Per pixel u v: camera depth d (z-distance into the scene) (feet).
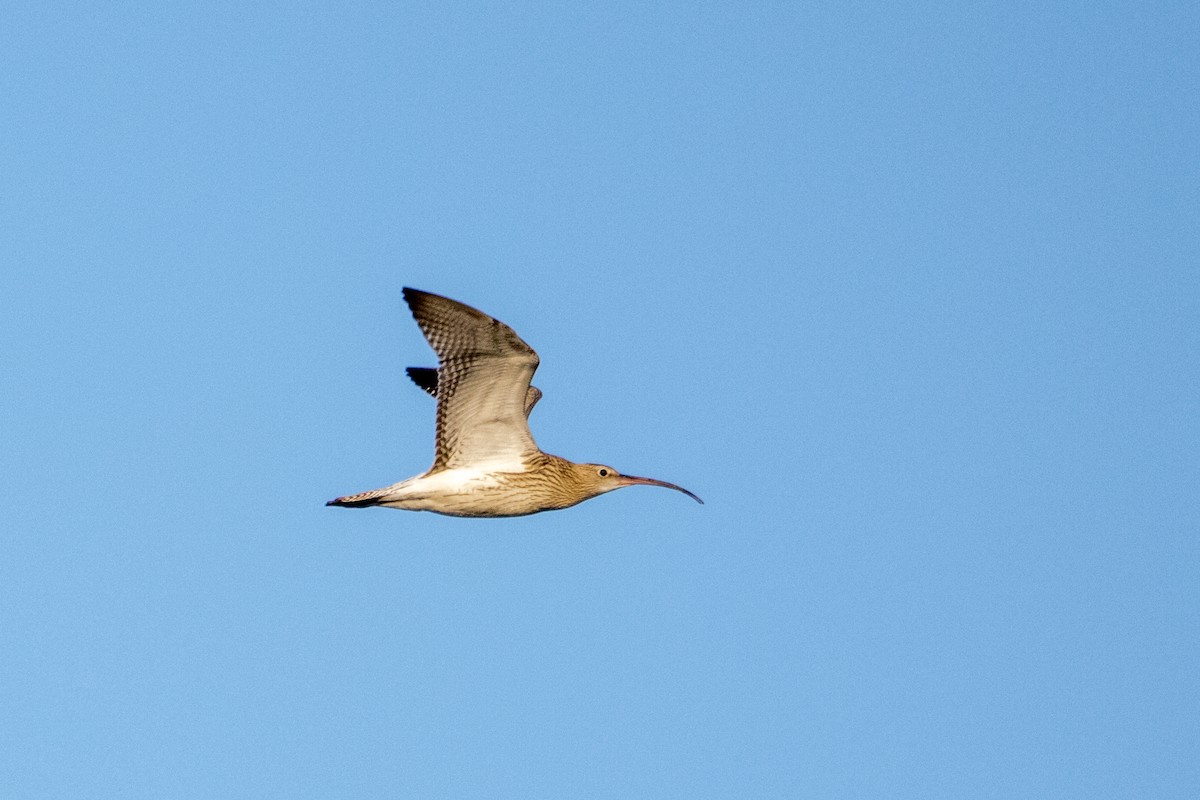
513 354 63.00
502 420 65.77
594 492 69.21
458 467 66.18
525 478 66.90
